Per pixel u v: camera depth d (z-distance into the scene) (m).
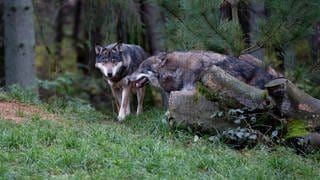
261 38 13.72
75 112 14.69
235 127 12.20
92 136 11.37
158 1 14.87
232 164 10.51
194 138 12.10
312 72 14.87
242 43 13.81
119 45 14.88
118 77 14.91
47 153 9.98
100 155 10.04
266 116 12.03
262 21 13.58
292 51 14.91
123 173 9.34
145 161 9.96
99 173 9.29
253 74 13.09
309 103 12.00
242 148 12.05
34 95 15.65
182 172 9.67
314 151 11.74
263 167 10.38
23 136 10.79
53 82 21.58
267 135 12.12
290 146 11.90
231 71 12.98
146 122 13.78
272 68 14.67
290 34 13.48
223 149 11.55
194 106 12.47
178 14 14.79
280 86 11.90
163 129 12.76
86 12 20.81
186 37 13.97
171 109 12.63
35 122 12.36
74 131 11.73
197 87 12.49
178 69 13.30
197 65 13.13
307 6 13.05
